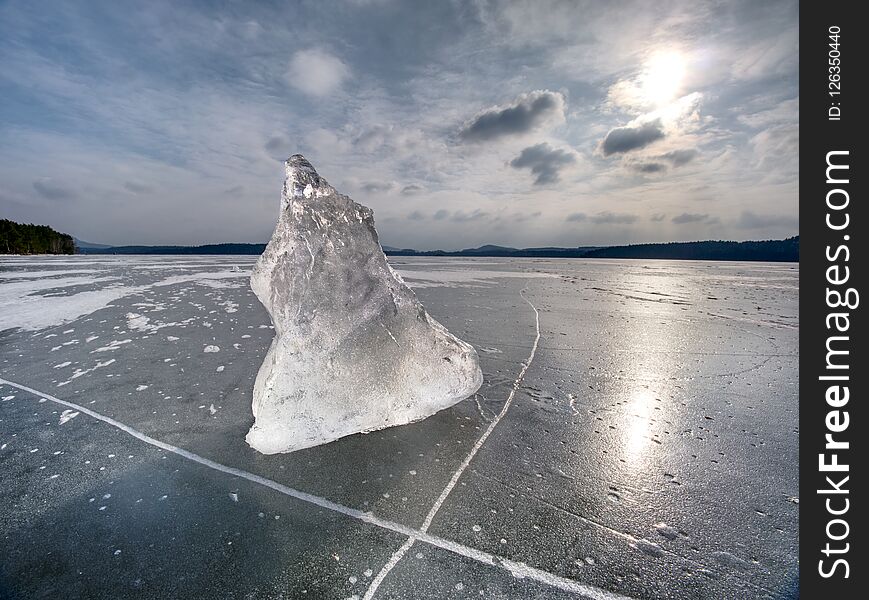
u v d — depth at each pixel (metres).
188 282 9.55
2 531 1.49
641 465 1.96
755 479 1.84
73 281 9.45
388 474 1.86
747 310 6.29
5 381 2.95
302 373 2.09
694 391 2.92
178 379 3.02
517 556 1.39
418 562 1.36
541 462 1.98
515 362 3.54
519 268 18.62
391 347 2.33
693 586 1.28
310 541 1.45
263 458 1.98
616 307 6.51
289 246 2.39
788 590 1.27
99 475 1.84
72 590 1.25
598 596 1.24
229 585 1.27
